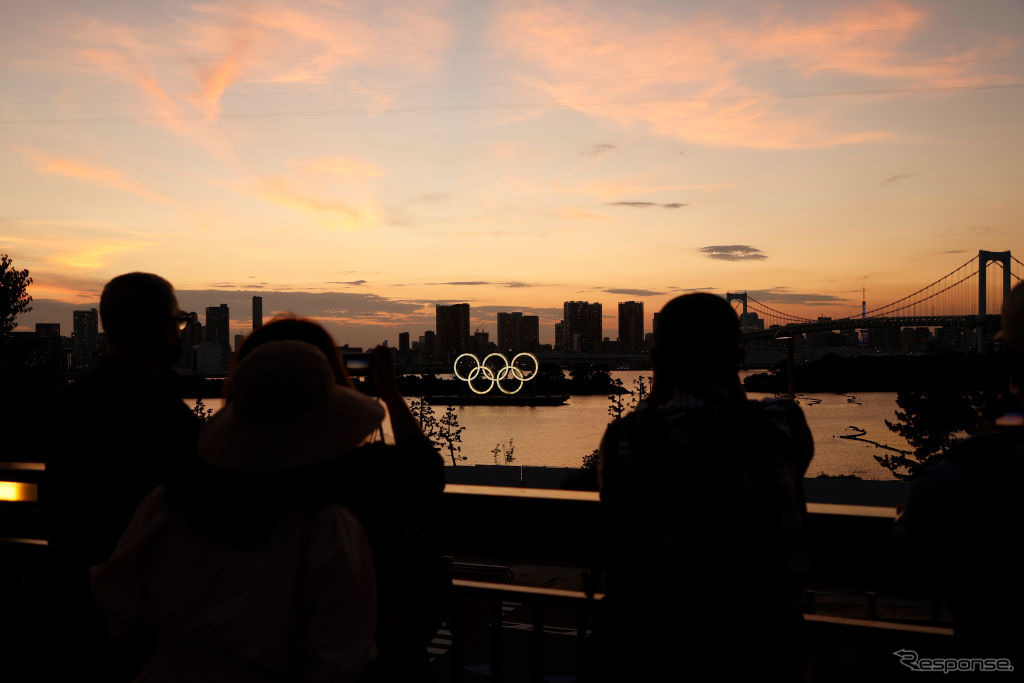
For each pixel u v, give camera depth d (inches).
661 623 57.0
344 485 54.6
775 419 58.4
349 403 57.5
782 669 55.6
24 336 1321.4
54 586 99.6
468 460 3599.9
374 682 58.2
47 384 1205.7
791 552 56.4
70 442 78.0
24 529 110.5
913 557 59.2
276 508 51.7
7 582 107.7
